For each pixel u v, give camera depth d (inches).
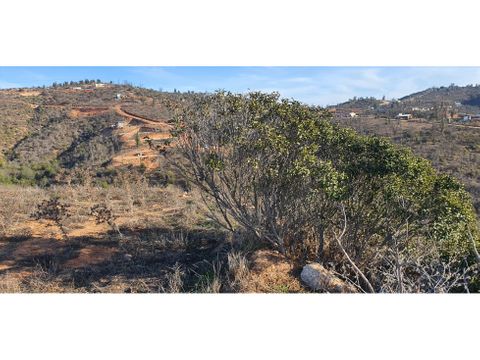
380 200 192.9
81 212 331.9
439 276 180.9
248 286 184.9
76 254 240.8
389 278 183.2
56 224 298.4
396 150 188.5
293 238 220.8
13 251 244.1
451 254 180.7
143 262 229.5
